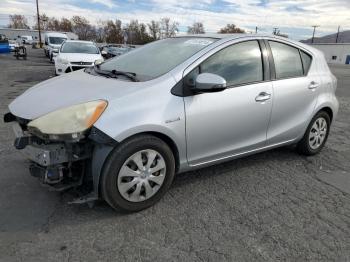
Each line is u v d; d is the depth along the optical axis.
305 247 2.86
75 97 3.11
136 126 3.00
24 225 2.97
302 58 4.55
